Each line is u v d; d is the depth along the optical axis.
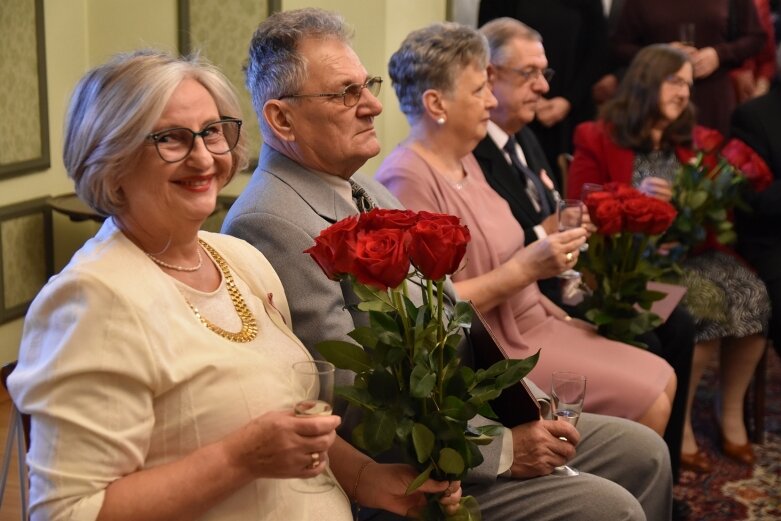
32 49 4.39
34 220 4.48
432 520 1.82
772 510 3.39
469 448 1.79
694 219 3.53
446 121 2.82
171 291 1.63
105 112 1.58
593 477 2.15
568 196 3.90
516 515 2.08
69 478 1.46
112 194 1.61
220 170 1.72
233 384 1.61
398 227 1.72
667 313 3.13
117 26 4.76
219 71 1.75
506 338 2.85
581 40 4.95
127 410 1.50
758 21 5.04
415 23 4.79
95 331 1.49
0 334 4.33
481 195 2.94
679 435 3.32
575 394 2.12
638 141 3.78
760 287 3.79
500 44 3.22
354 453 1.91
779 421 4.22
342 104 2.12
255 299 1.82
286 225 2.04
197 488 1.49
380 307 1.72
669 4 4.95
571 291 3.18
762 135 3.92
